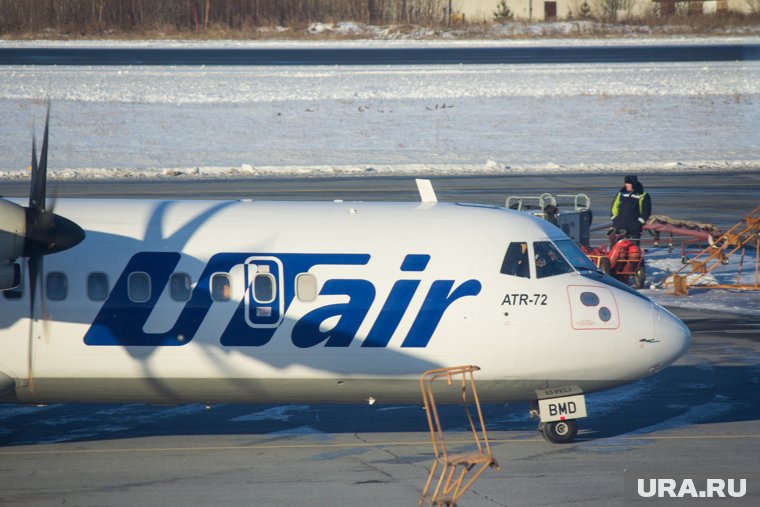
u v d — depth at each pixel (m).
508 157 189.00
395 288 53.66
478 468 50.94
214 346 52.69
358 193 149.12
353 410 63.19
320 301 53.22
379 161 183.88
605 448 54.91
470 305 53.91
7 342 51.91
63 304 52.06
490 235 55.44
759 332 85.56
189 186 155.38
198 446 54.84
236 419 60.78
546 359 54.56
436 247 54.66
